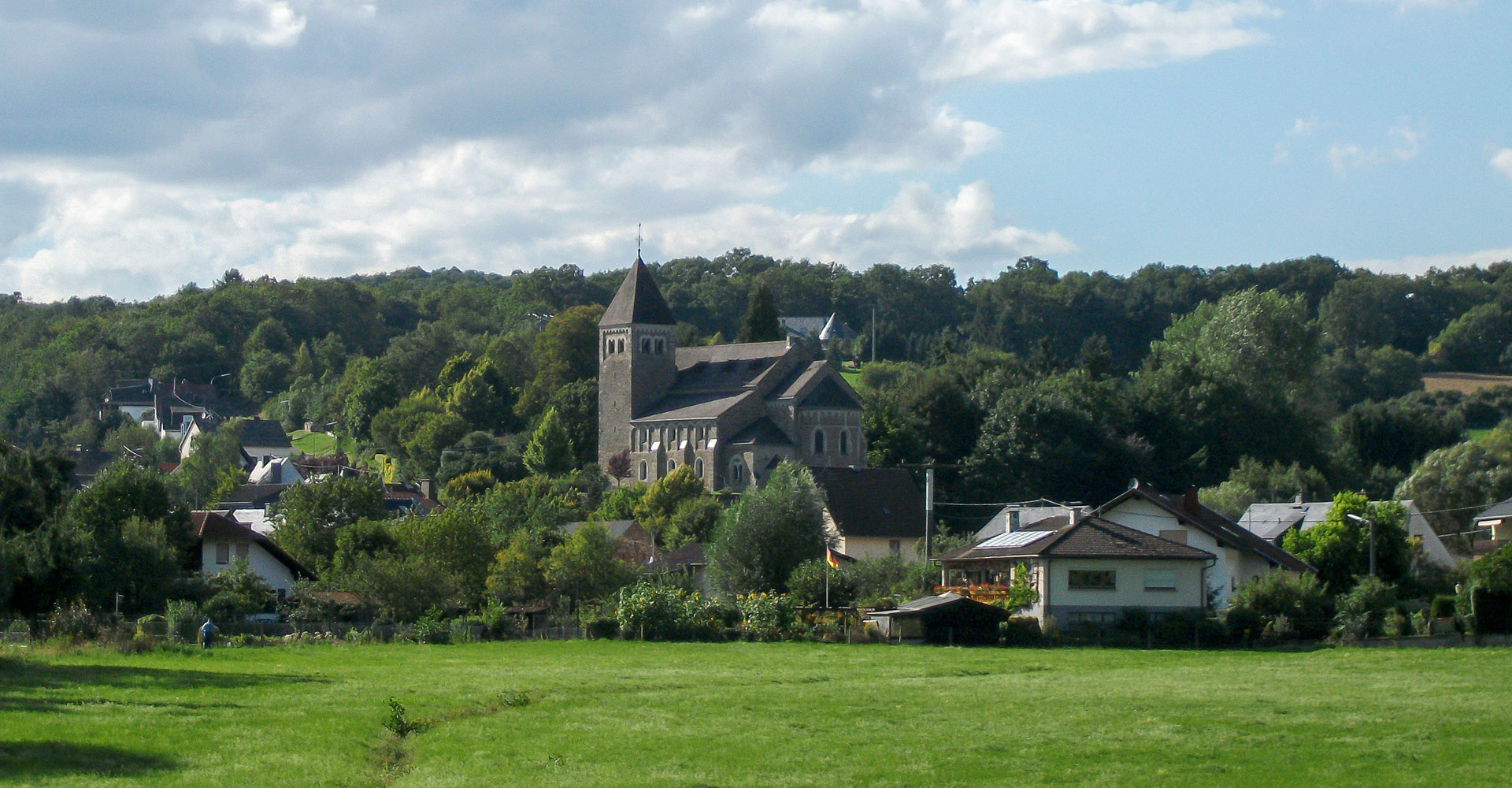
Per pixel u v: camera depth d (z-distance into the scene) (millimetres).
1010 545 112562
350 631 98375
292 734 48875
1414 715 57156
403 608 106000
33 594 84688
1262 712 57781
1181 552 101938
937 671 74875
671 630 99875
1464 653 84062
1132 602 101438
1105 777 45688
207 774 42562
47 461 103750
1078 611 101125
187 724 49906
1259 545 116375
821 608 108125
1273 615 97938
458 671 72312
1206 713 57562
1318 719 56000
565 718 55562
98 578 95688
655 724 54062
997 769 46656
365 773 44562
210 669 69688
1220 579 113375
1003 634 96312
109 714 51469
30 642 78812
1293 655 86438
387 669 72625
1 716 49781
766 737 51531
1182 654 87125
